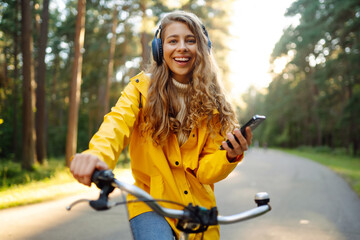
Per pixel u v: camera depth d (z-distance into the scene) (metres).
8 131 21.89
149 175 1.92
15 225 5.21
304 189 10.20
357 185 10.80
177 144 1.91
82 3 14.22
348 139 40.44
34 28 23.62
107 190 1.26
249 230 5.52
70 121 14.37
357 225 5.89
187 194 1.89
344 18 29.75
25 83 14.16
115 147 1.56
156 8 22.67
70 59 34.84
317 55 45.09
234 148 1.55
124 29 25.14
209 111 1.94
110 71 21.89
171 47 1.95
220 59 24.17
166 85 1.98
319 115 45.53
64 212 6.15
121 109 1.80
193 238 1.79
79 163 1.27
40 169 14.51
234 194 9.12
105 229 5.20
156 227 1.67
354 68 31.30
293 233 5.36
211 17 25.42
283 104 59.59
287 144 71.00
